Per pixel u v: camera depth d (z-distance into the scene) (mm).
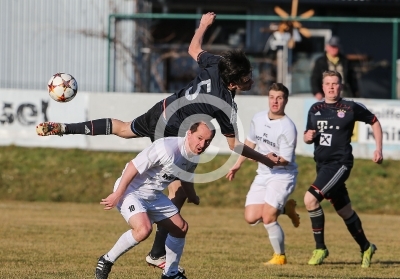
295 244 32094
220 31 69375
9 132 53688
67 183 49625
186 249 29188
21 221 37219
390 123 50812
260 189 27062
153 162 18531
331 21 59031
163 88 65062
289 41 60438
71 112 52844
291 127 26984
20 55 66062
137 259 26406
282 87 27141
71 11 66188
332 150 27094
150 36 64562
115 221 38344
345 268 25469
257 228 36969
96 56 65625
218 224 38344
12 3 65938
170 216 19562
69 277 21156
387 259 28141
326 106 27438
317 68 50250
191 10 70625
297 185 48688
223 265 25109
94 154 53250
